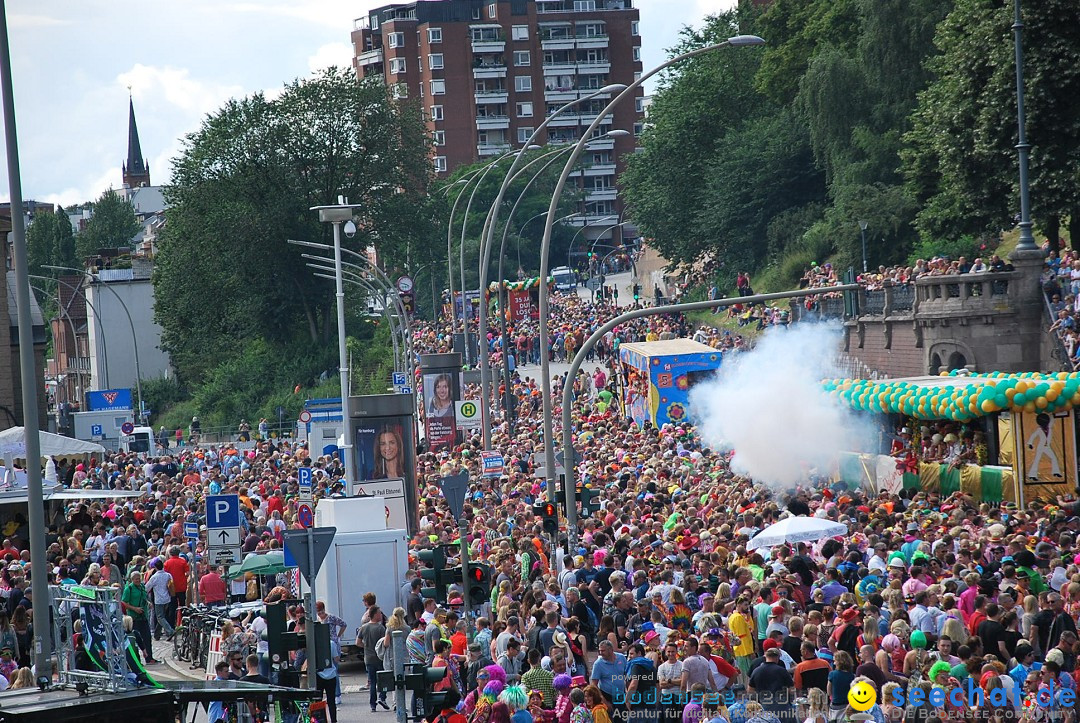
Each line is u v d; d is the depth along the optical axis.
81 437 102.44
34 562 24.73
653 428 56.75
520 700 19.62
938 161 71.19
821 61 90.88
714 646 21.02
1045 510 31.72
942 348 57.78
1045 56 62.59
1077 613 22.17
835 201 89.75
